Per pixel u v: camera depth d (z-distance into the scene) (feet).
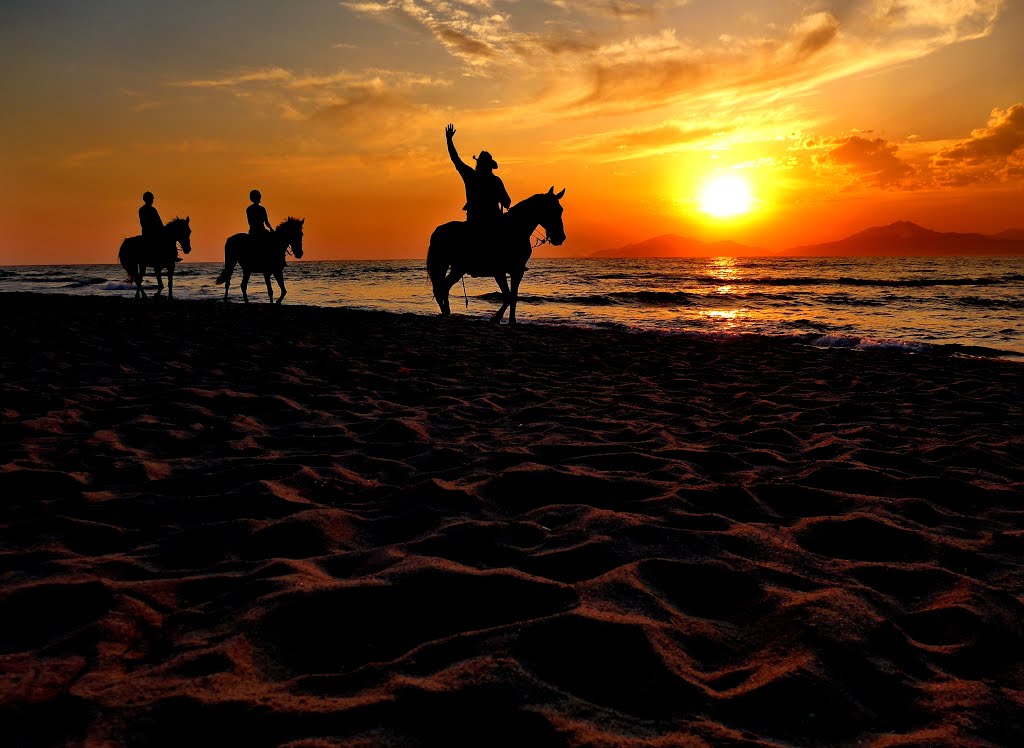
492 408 17.52
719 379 24.03
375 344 30.14
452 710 4.83
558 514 9.45
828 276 141.38
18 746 4.44
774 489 10.77
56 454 11.94
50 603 6.57
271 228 49.75
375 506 9.96
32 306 44.01
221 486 10.67
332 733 4.58
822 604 6.54
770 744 4.57
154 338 29.43
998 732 4.77
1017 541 8.76
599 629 5.97
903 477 11.50
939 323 53.01
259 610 6.36
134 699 4.91
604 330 43.32
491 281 126.11
